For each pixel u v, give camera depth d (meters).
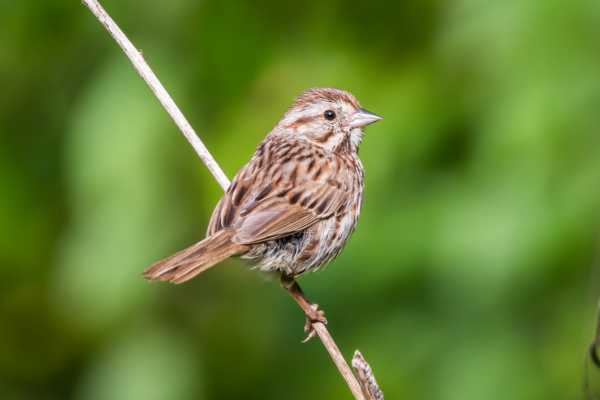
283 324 10.60
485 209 8.80
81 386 10.83
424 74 9.77
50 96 10.83
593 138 8.55
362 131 9.05
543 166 8.57
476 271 8.72
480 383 8.88
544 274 8.66
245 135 10.16
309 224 7.85
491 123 8.92
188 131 8.23
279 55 10.54
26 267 11.38
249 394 11.04
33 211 11.07
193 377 10.65
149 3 10.23
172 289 10.80
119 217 9.68
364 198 9.50
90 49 10.52
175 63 10.16
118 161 9.69
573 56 8.70
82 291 9.73
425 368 9.17
